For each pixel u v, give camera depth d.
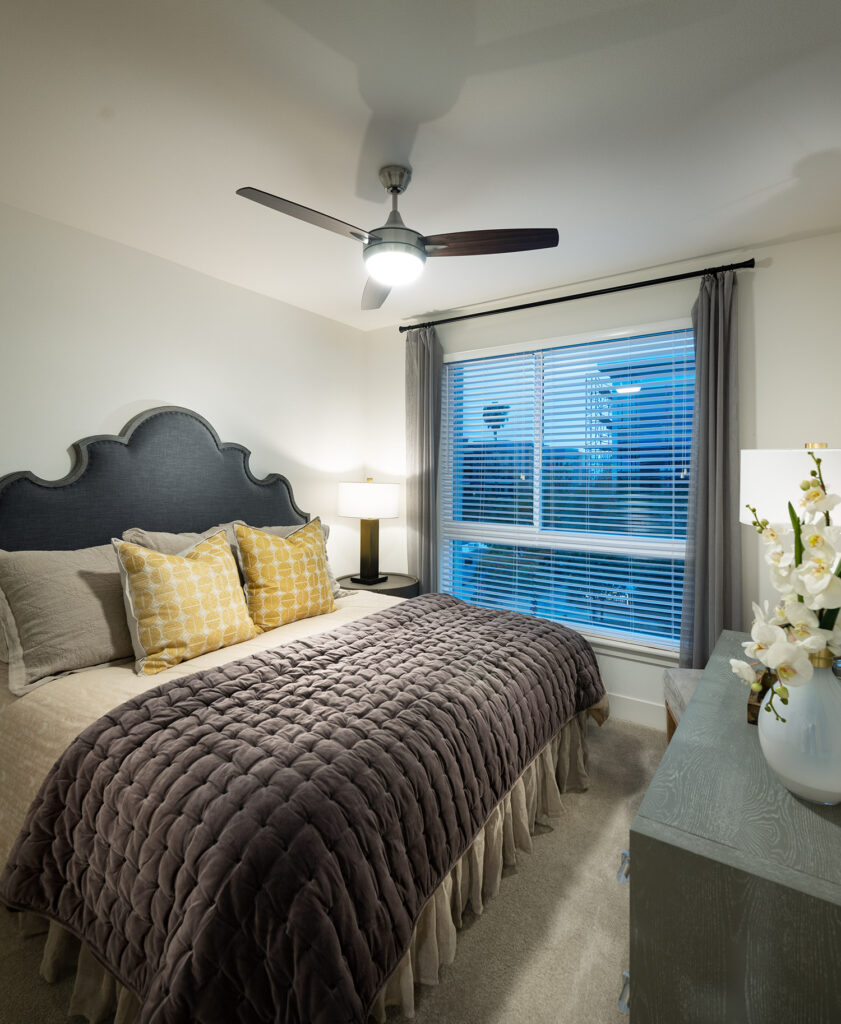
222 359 3.27
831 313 2.62
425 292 3.44
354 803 1.27
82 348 2.62
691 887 0.96
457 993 1.50
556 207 2.38
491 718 1.83
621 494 3.32
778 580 1.15
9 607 2.00
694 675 2.48
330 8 1.35
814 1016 0.86
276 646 2.26
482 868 1.80
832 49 1.48
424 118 1.79
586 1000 1.48
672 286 3.05
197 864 1.13
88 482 2.58
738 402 2.78
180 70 1.58
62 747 1.57
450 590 4.09
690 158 2.01
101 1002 1.35
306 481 3.85
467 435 3.96
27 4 1.34
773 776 1.21
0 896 1.45
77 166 2.08
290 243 2.76
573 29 1.42
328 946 1.06
